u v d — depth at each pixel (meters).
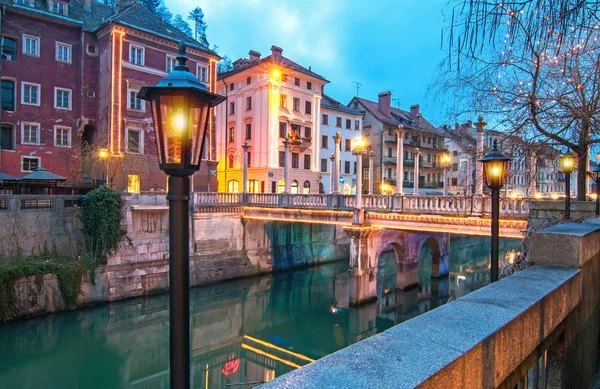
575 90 7.61
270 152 40.62
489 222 18.08
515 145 9.08
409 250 28.70
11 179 23.56
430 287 30.58
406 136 52.84
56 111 31.27
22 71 29.67
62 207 22.62
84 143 31.55
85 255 22.69
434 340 2.17
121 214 23.47
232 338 21.47
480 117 8.95
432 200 20.08
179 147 2.69
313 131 45.50
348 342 21.22
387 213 22.28
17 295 18.88
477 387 2.13
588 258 4.57
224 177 45.44
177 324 2.66
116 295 22.83
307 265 35.34
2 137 29.02
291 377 1.75
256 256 30.97
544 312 3.12
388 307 25.94
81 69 32.25
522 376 2.78
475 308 2.77
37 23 30.45
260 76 41.50
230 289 28.28
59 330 19.98
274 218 27.81
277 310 25.97
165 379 16.55
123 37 31.36
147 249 24.61
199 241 27.23
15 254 20.72
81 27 32.22
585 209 9.23
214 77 36.84
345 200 24.11
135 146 32.16
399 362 1.88
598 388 4.61
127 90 31.69
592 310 4.78
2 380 15.59
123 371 16.89
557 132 8.53
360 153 23.31
